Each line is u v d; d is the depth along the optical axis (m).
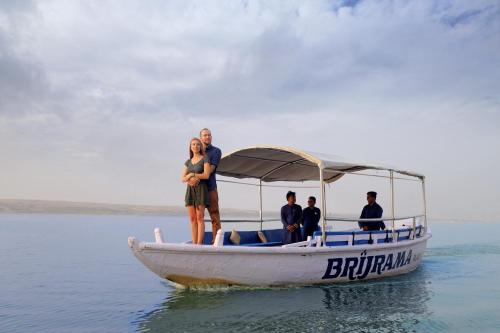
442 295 9.40
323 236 9.36
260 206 13.02
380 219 10.55
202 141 8.93
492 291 9.91
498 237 30.92
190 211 8.79
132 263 14.93
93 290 9.91
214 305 7.88
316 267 9.28
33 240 23.95
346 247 9.59
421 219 13.41
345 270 9.85
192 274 8.29
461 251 19.52
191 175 8.52
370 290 9.59
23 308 8.16
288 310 7.64
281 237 13.01
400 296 9.11
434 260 16.12
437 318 7.48
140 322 7.08
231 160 11.13
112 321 7.20
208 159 8.62
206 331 6.52
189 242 9.48
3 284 10.76
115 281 11.16
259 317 7.20
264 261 8.61
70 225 40.59
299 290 9.14
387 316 7.52
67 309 8.05
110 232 31.62
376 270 10.72
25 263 14.70
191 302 8.07
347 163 10.02
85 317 7.47
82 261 15.41
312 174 13.12
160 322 6.99
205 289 8.73
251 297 8.45
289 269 8.93
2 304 8.52
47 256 16.81
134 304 8.39
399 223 14.23
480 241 26.62
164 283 10.84
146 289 10.01
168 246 7.82
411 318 7.44
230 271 8.43
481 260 16.11
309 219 11.30
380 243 10.53
